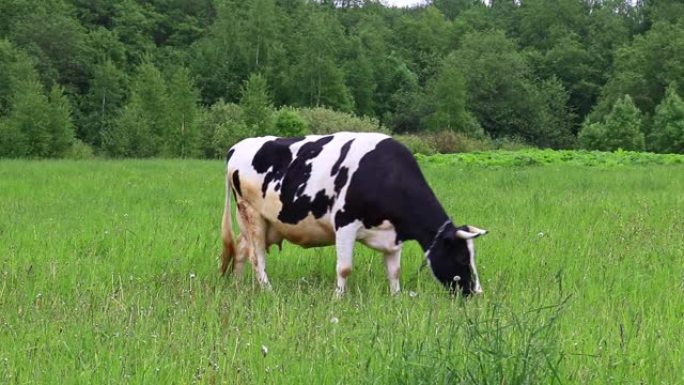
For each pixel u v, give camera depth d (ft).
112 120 241.96
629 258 31.78
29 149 166.09
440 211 27.68
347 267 28.30
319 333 20.67
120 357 18.20
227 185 31.94
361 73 334.24
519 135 317.42
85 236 35.73
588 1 418.92
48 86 268.82
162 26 357.41
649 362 18.47
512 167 84.99
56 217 42.09
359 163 28.09
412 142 177.47
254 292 27.32
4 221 40.16
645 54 290.76
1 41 252.62
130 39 331.77
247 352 19.15
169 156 178.29
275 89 321.32
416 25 412.77
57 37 282.97
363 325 21.54
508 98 322.14
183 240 35.09
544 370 16.35
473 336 16.97
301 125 192.95
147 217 41.86
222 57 325.21
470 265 26.73
